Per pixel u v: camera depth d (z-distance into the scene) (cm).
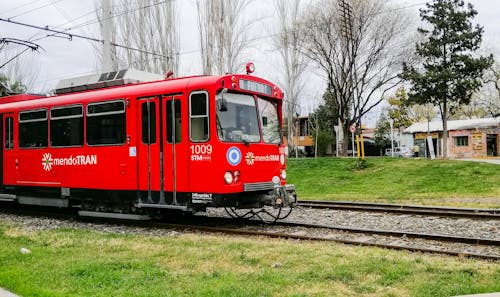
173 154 1085
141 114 1147
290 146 3962
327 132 5547
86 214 1295
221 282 629
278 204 1098
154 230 1138
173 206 1091
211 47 3005
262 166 1126
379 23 3117
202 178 1038
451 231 1056
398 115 5819
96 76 1341
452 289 590
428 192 1953
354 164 2623
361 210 1406
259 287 603
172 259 775
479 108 6081
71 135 1303
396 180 2247
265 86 1166
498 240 880
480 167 2308
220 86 1038
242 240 949
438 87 2900
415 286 608
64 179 1319
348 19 3028
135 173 1152
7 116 1498
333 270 686
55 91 1418
